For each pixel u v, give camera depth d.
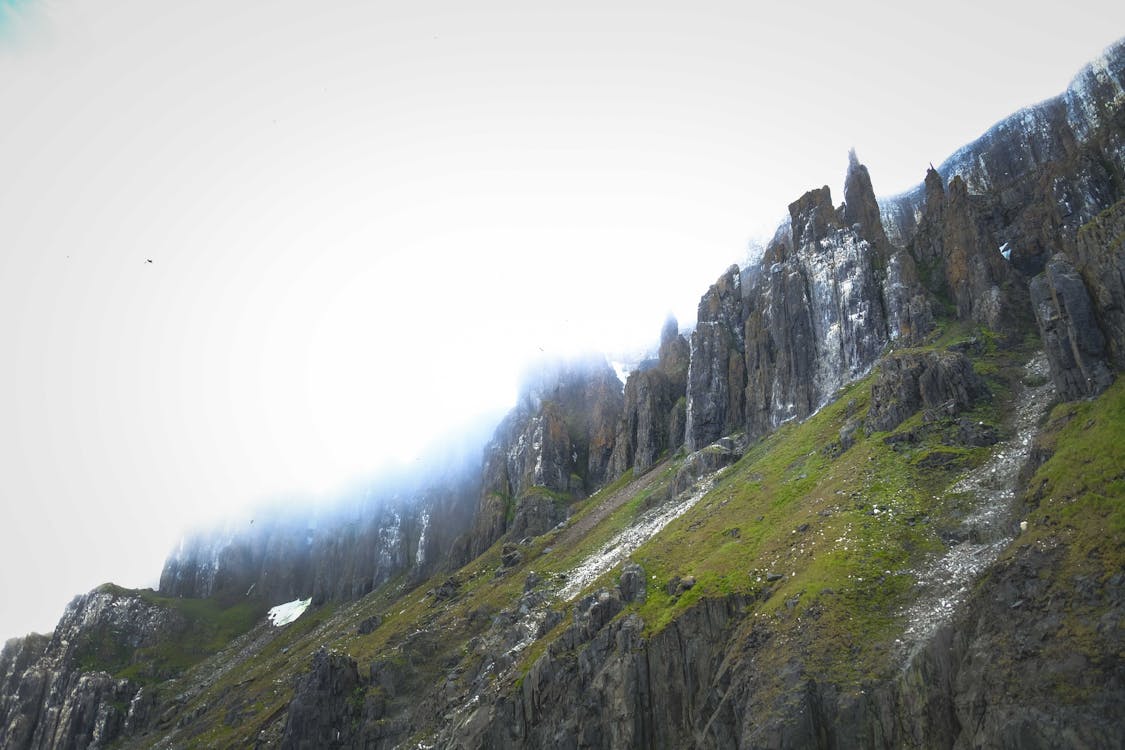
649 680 90.81
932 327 134.12
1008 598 63.53
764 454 143.75
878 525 87.19
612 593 108.06
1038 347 111.75
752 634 81.44
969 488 86.31
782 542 96.94
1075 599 59.03
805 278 168.38
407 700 138.62
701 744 77.88
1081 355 83.44
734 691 77.50
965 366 105.94
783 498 113.38
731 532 111.38
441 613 177.25
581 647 101.88
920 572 77.44
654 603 100.12
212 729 197.12
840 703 68.06
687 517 132.75
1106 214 87.12
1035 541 65.94
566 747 94.69
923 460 95.56
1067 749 52.88
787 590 83.88
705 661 88.25
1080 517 64.69
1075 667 55.50
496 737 103.12
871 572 79.69
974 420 98.56
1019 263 132.88
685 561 110.25
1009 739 55.94
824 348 157.38
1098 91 189.00
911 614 72.44
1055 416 84.38
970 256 136.38
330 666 145.00
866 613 75.19
